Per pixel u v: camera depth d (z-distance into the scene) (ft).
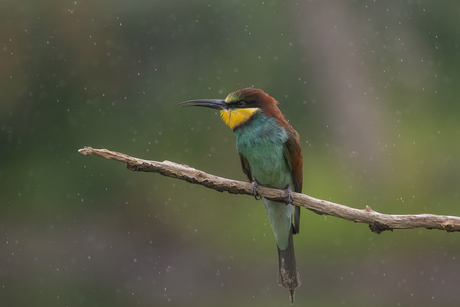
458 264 41.24
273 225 22.67
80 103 56.85
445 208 47.24
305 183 49.67
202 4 56.24
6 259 44.50
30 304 34.81
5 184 53.93
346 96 56.85
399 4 60.44
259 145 21.17
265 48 56.70
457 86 59.41
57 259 44.86
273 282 40.09
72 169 54.90
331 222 44.73
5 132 56.03
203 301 36.14
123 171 54.65
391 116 57.11
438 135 55.47
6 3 56.44
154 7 56.18
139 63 56.95
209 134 55.36
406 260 42.04
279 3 57.41
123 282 40.37
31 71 56.90
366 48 59.00
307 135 55.36
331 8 58.39
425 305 34.94
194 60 56.39
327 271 40.68
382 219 17.63
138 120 56.08
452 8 60.85
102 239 48.39
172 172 17.74
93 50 57.11
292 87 56.49
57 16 56.85
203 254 45.52
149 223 50.42
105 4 56.39
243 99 21.45
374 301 35.55
